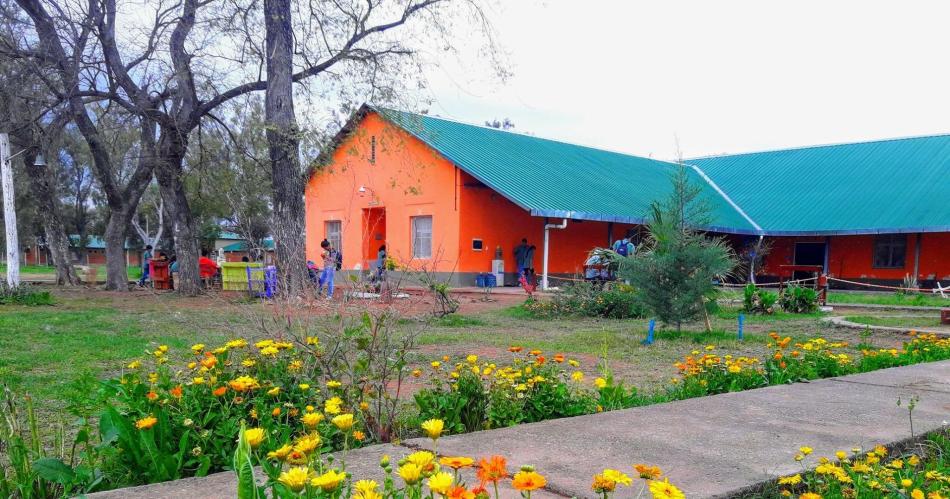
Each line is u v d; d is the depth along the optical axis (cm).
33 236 5194
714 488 241
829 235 2631
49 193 2225
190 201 2641
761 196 3008
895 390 449
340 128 1558
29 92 1566
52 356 691
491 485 239
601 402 425
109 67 1543
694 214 1017
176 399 303
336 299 625
